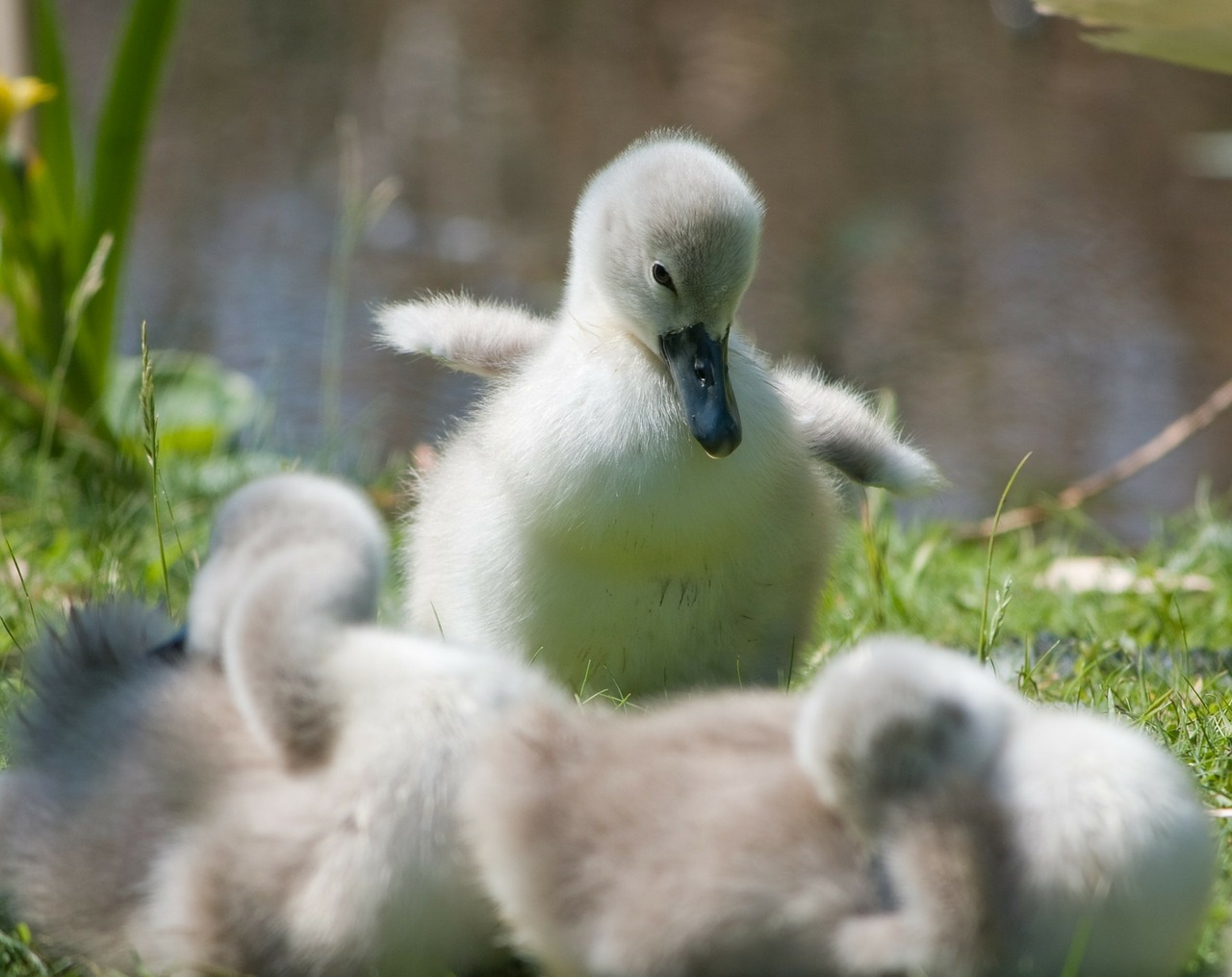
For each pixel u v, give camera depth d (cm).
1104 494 2269
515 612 1070
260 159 3478
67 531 1455
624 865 682
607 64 4178
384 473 1817
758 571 1051
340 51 4209
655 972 670
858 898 654
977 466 2342
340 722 736
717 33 4375
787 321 2831
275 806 734
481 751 720
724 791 691
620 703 1049
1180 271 3059
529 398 1070
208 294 2781
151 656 851
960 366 2673
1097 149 3681
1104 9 1220
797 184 3450
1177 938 651
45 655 869
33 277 1759
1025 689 1045
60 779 811
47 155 1797
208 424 1848
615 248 1088
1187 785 670
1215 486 2294
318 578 772
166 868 750
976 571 1463
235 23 4378
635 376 1054
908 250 3136
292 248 3003
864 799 654
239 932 733
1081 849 634
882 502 1540
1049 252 3119
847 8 4591
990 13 4541
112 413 1858
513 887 702
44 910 786
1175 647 1225
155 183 3316
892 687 662
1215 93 4066
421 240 3091
